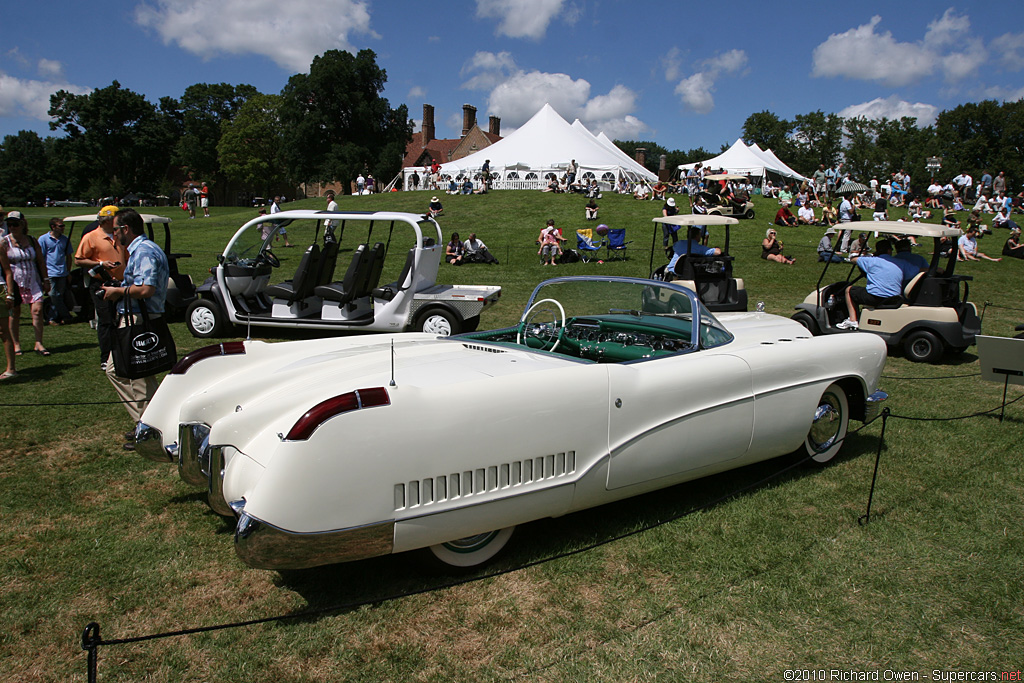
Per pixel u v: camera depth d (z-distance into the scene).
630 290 4.08
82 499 3.66
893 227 7.35
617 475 3.04
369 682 2.22
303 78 60.34
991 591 2.80
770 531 3.32
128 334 4.20
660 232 20.95
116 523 3.37
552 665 2.32
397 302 7.93
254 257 8.43
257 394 3.27
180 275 9.28
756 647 2.44
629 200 27.81
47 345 7.58
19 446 4.45
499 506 2.69
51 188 86.88
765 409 3.62
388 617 2.58
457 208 26.80
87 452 4.38
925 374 7.03
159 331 4.34
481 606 2.66
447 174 35.06
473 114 64.50
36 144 106.56
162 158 78.56
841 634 2.52
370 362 3.41
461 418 2.56
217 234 23.80
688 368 3.31
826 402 4.11
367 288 8.27
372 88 61.75
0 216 7.85
